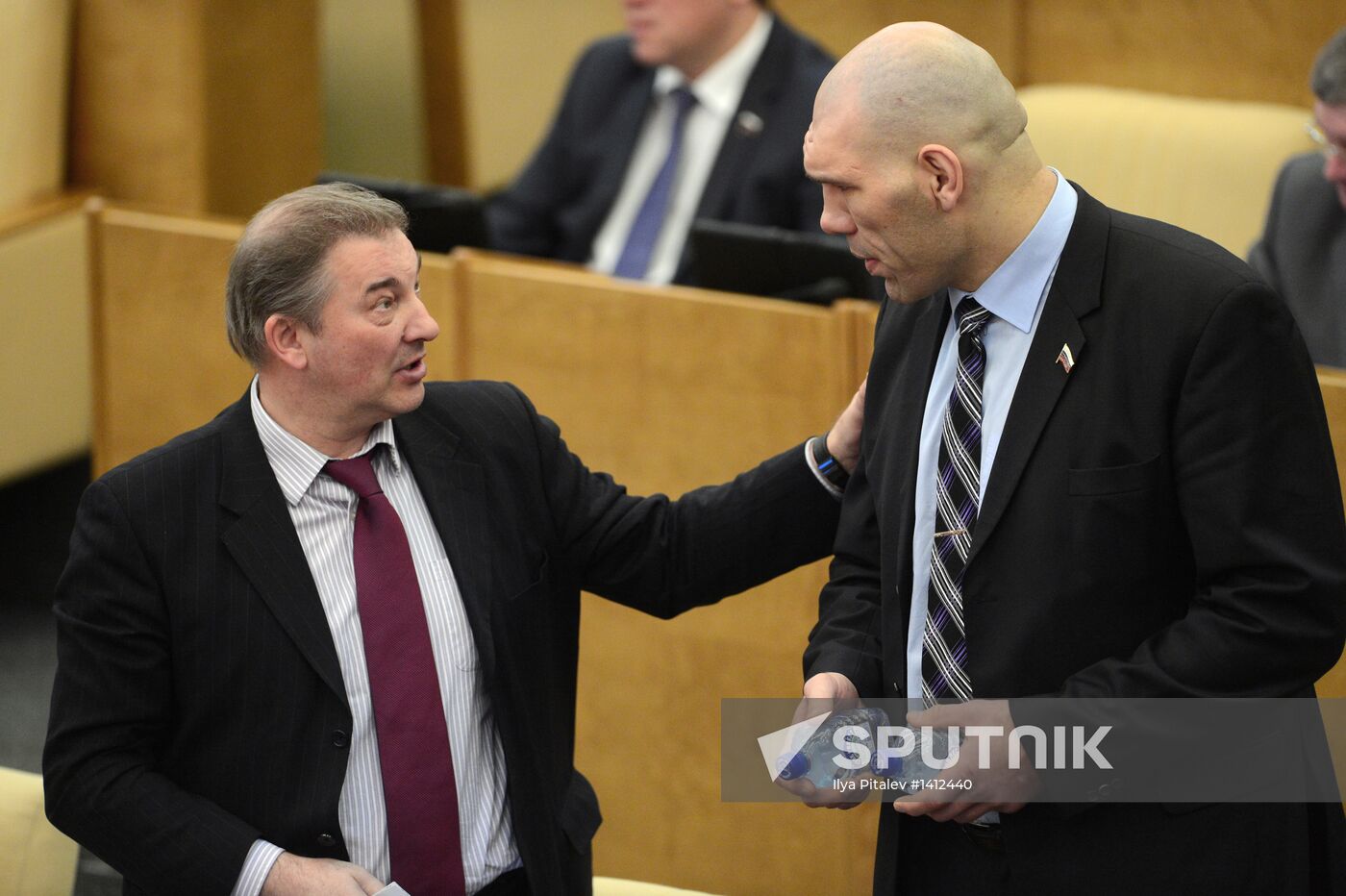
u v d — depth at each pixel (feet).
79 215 59.93
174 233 47.16
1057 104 54.34
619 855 43.14
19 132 59.16
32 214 58.70
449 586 26.08
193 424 48.52
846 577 28.04
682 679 41.45
